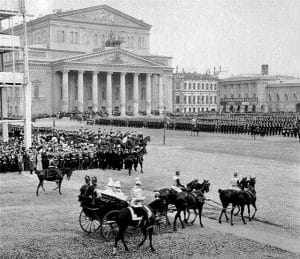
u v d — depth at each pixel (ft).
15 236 71.72
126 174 134.92
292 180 118.93
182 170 138.92
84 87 517.55
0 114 207.51
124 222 63.72
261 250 64.44
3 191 111.04
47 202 97.96
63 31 517.96
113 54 498.69
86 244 67.97
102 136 212.43
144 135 281.54
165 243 68.28
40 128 291.79
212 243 67.97
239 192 78.48
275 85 612.70
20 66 443.32
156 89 561.43
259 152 185.78
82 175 135.23
